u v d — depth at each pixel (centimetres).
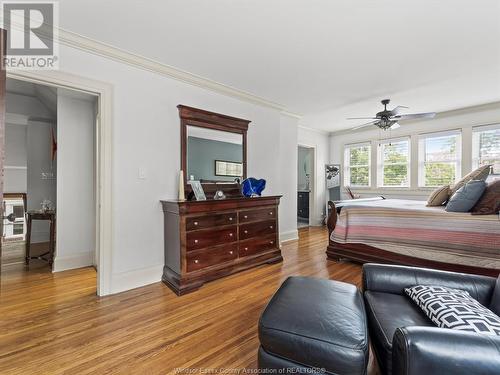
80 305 234
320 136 670
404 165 566
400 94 396
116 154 264
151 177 291
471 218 267
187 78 318
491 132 452
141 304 237
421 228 298
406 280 158
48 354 166
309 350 111
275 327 120
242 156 388
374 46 254
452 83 353
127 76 272
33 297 251
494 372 77
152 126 291
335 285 159
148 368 154
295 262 365
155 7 196
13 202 504
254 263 338
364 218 348
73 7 196
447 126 500
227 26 221
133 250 276
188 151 323
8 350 170
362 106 457
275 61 286
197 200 290
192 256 274
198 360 161
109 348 172
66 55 234
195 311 223
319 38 239
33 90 426
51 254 351
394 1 189
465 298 129
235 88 367
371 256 335
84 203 349
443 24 217
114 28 223
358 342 108
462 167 482
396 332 91
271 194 441
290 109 477
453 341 83
